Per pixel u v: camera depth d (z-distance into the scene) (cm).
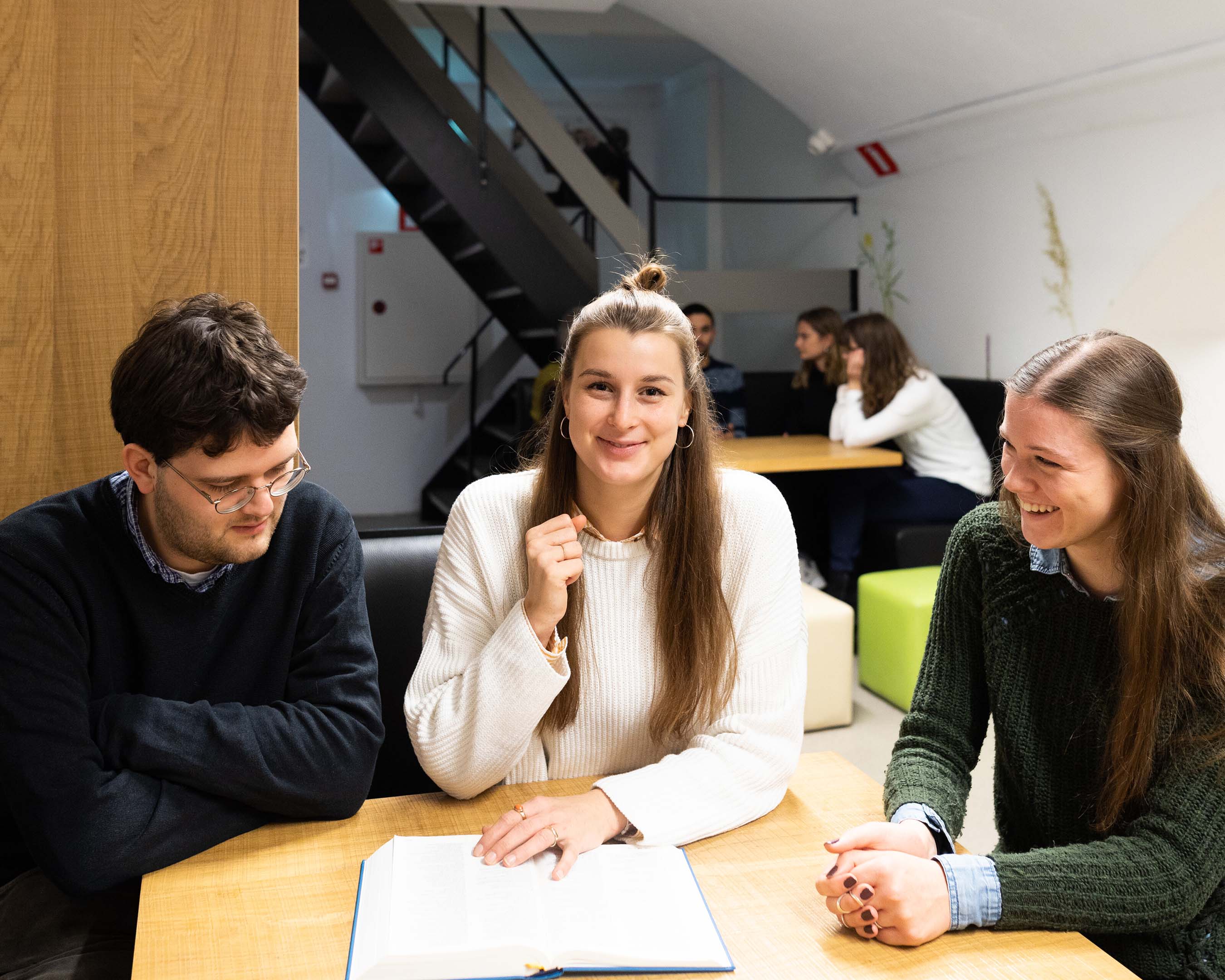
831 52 518
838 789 148
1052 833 142
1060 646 139
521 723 136
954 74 474
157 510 129
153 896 118
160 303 154
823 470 505
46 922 145
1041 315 494
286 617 147
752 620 149
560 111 870
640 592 149
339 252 724
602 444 137
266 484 128
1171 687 125
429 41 740
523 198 521
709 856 128
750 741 140
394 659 191
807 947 110
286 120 177
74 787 124
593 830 125
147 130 171
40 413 171
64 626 132
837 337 559
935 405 471
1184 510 124
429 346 744
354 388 739
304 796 133
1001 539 145
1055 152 473
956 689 151
